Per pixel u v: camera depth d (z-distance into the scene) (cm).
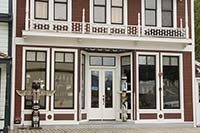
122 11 1909
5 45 1728
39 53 1772
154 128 1792
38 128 1686
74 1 1844
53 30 1770
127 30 1870
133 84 1872
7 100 1579
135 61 1878
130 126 1817
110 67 1945
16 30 1748
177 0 1983
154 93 1900
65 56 1802
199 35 3156
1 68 1714
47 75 1766
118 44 1864
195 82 1973
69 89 1795
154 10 1953
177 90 1936
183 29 1941
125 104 1875
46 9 1805
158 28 1912
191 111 1938
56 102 1769
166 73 1927
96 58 1934
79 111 1792
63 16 1823
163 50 1922
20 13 1761
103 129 1712
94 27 1833
